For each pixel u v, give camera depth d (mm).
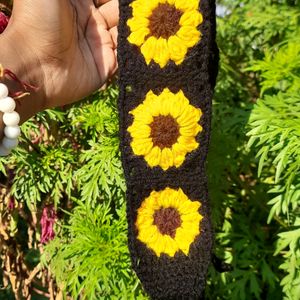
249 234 530
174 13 311
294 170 421
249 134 429
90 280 427
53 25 306
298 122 424
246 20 624
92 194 462
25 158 472
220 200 527
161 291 325
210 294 521
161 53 313
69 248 447
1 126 288
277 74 488
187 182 323
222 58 625
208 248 325
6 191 528
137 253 322
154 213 324
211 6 312
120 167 446
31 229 548
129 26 312
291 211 508
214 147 513
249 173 568
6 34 305
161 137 317
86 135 501
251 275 503
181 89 315
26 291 557
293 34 578
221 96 613
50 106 325
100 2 345
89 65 334
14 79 294
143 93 315
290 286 455
